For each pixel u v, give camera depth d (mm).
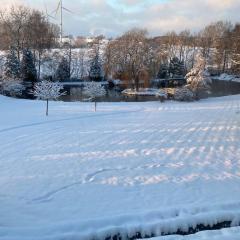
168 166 13602
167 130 20469
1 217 8898
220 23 89938
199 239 7129
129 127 21047
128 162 13992
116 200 10141
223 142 17938
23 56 54875
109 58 55344
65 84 58625
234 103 35375
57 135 18375
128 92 47406
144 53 52156
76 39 88875
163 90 40375
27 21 61875
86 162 13828
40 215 9078
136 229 8148
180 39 84438
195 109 30391
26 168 12891
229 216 8695
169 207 9281
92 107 29516
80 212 9297
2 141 16734
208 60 80750
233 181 12016
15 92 42688
